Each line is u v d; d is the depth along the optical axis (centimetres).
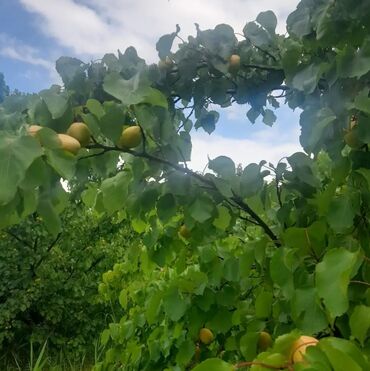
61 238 762
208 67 204
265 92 219
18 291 728
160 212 183
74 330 780
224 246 263
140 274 384
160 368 299
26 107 150
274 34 211
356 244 161
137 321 318
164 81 201
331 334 155
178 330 258
